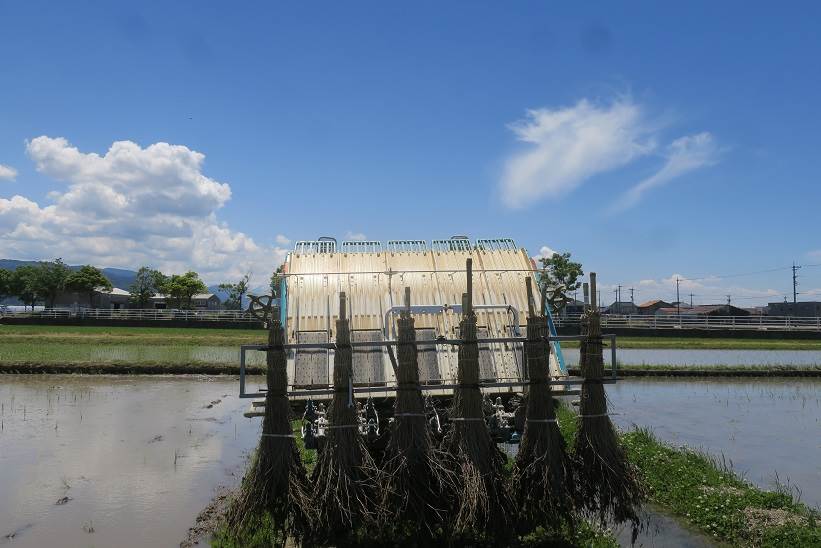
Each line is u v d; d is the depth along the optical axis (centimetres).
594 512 735
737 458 1204
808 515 798
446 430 797
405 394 695
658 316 5506
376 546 687
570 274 5372
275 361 699
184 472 1080
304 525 678
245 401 1884
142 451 1234
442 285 1024
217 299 8175
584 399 723
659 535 782
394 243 1112
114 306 7888
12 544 753
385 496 672
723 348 4000
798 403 1933
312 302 984
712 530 788
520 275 1057
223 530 720
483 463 682
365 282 1017
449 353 921
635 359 3225
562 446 709
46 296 7362
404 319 712
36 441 1309
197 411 1700
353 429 692
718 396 2084
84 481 1020
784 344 4241
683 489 911
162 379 2409
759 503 841
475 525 665
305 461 950
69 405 1777
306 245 1091
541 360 714
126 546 747
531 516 700
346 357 702
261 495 673
